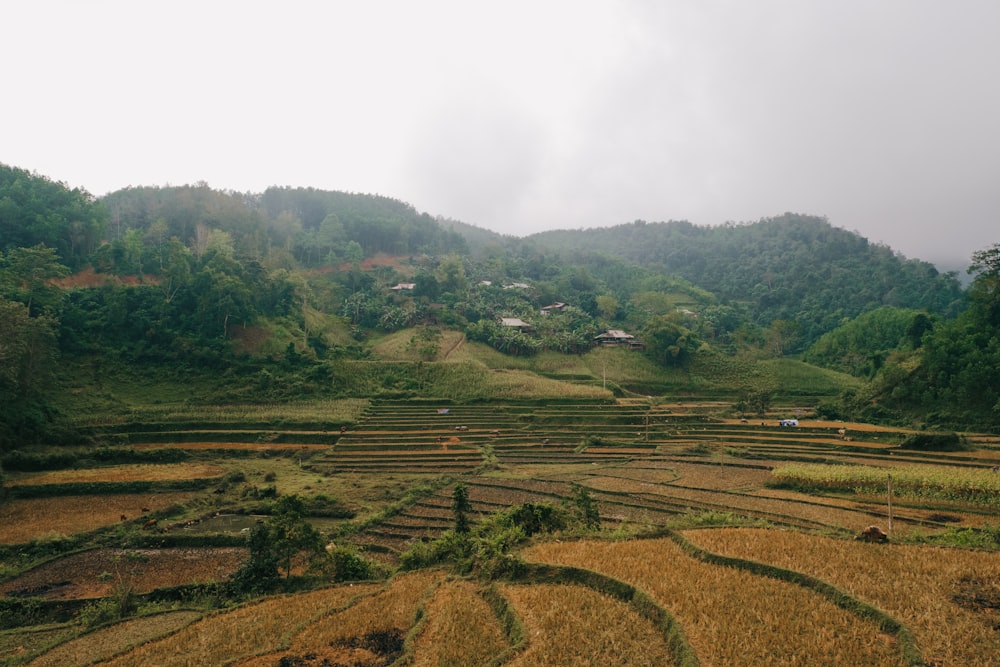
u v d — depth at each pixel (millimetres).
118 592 31359
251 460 64125
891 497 46062
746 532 29859
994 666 16516
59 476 53031
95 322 79312
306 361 88938
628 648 19250
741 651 18062
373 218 188875
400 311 118875
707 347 113375
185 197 144375
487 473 59906
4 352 55875
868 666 16938
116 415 67875
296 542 32219
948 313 150500
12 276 73938
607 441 72875
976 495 43188
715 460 63812
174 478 54188
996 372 67000
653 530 30641
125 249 98062
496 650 20203
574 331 116688
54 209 97250
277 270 112812
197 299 87500
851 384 100375
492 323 113688
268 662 21000
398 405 84125
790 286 192125
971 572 22953
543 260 193625
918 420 72438
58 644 24969
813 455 62281
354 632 23078
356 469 61438
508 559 26844
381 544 40500
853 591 21609
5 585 33750
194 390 77312
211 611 26641
